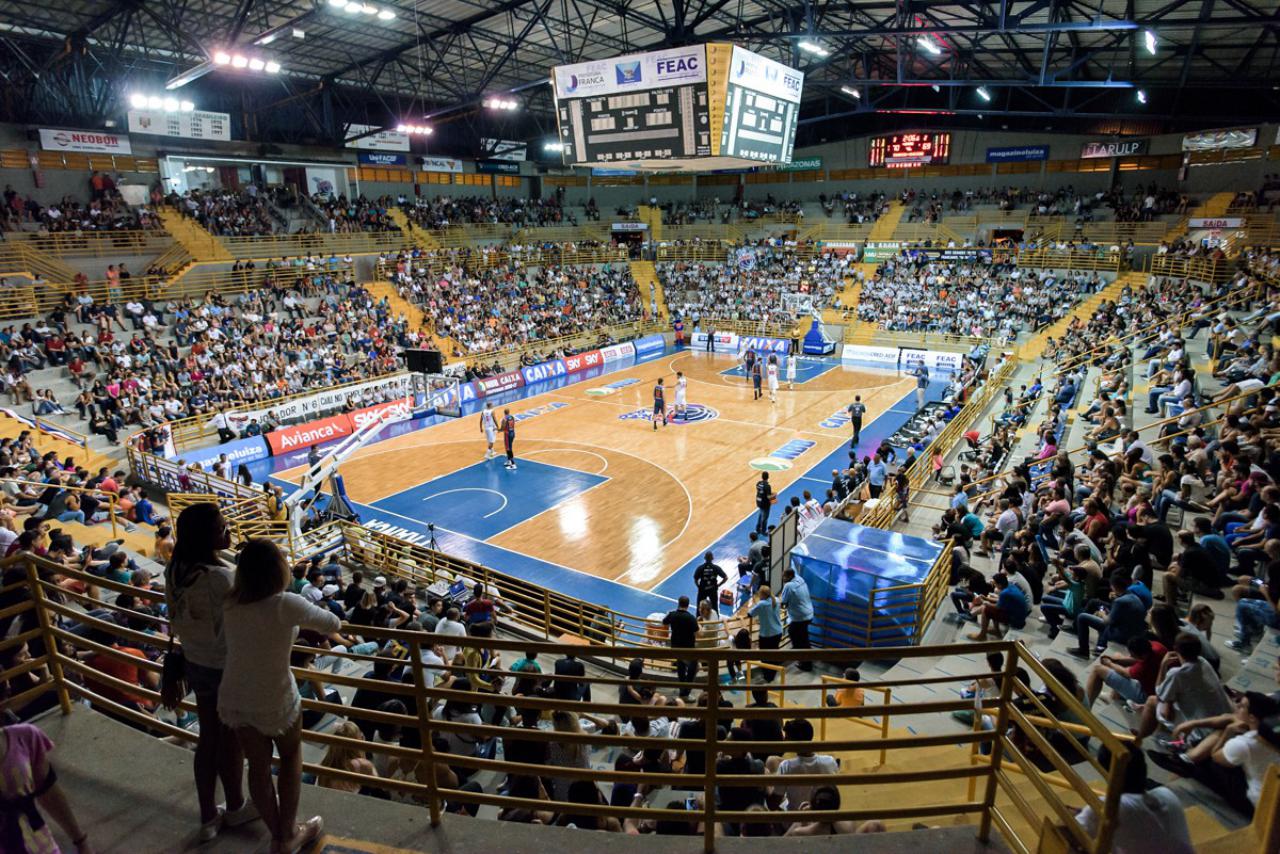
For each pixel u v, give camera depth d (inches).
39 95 1280.8
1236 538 423.2
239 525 703.1
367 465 1079.0
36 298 1182.9
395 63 1512.1
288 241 1598.2
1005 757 286.5
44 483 664.4
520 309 1815.9
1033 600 462.0
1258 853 170.6
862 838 175.5
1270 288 1058.7
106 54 1229.7
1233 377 732.7
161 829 176.4
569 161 1053.2
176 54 1275.8
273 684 149.2
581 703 166.4
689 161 1027.9
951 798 272.4
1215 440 595.8
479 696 170.2
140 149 1409.9
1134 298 1544.0
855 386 1535.4
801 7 1347.2
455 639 164.9
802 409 1347.2
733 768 261.6
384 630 168.9
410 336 1519.4
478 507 912.9
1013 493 628.4
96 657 291.6
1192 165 1804.9
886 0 1264.8
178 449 1065.5
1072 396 1000.2
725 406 1378.0
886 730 314.5
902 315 1866.4
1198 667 251.3
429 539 821.2
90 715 219.6
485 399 1472.7
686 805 264.8
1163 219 1779.0
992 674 166.6
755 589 600.7
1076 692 270.8
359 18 1196.5
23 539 358.6
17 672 205.8
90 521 664.4
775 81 1005.2
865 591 509.0
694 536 823.1
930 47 1440.7
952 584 549.6
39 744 153.5
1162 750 258.8
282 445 1135.6
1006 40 1327.5
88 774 195.5
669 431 1219.9
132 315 1248.8
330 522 768.3
